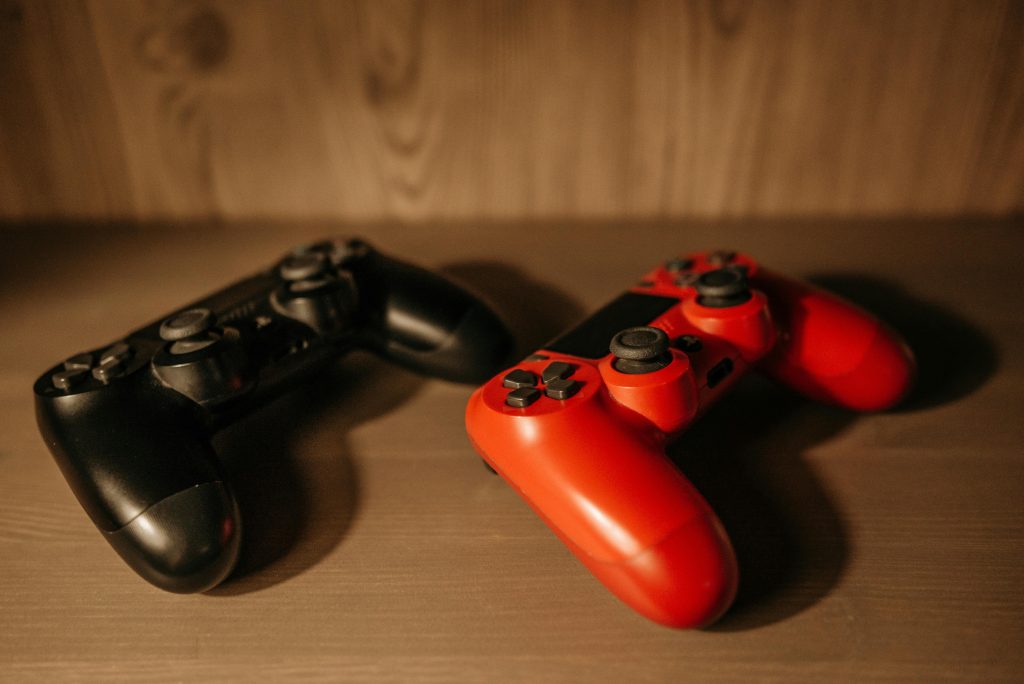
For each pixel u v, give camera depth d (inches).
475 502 16.3
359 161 29.7
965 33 25.6
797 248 27.0
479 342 19.0
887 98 27.0
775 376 18.1
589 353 15.5
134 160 30.2
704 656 12.4
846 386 17.0
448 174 29.9
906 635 12.5
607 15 26.3
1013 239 27.0
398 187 30.3
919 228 28.2
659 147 28.6
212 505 13.7
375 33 27.2
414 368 19.7
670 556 11.8
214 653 12.9
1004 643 12.3
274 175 30.3
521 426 13.5
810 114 27.5
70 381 15.1
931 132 27.4
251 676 12.5
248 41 27.6
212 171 30.4
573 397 13.9
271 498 16.6
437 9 26.7
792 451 17.1
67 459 14.2
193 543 13.1
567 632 13.0
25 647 13.2
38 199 31.3
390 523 15.8
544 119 28.4
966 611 12.9
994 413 18.0
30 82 28.6
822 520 15.1
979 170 27.9
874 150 28.0
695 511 12.4
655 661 12.3
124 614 13.8
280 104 28.8
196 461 14.3
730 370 15.8
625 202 29.9
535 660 12.5
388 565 14.6
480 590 13.9
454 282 20.4
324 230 30.5
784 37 26.2
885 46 26.1
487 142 29.0
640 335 14.7
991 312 22.3
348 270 18.9
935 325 21.8
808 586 13.5
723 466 16.8
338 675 12.4
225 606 13.9
